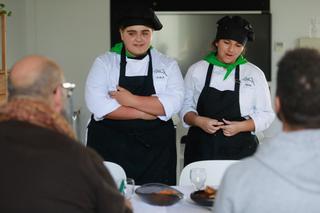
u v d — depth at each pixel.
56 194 1.11
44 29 5.07
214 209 1.11
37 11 5.04
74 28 5.05
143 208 1.72
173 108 2.35
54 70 1.24
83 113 5.04
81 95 5.10
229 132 2.40
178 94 2.38
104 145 2.40
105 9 5.00
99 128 2.41
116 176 2.12
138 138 2.37
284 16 4.89
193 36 4.91
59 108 1.28
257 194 1.01
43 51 5.08
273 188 1.00
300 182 0.98
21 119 1.18
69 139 1.18
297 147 0.99
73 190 1.12
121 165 2.40
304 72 1.00
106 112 2.32
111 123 2.38
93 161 1.18
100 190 1.17
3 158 1.12
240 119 2.46
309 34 4.89
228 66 2.49
